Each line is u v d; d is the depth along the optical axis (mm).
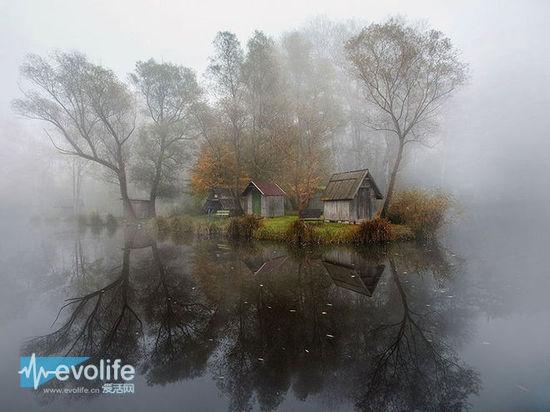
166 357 7398
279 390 6199
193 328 8812
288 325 8859
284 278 13234
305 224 21438
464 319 9133
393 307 10039
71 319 9633
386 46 23797
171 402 5848
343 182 25094
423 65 23406
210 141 34469
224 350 7645
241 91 34844
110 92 33000
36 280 13914
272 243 21453
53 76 31547
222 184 35125
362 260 16328
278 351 7551
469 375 6484
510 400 5695
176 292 11789
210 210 36875
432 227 21922
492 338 8008
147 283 13062
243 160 34719
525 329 8477
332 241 20188
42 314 10055
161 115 37062
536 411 5391
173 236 26812
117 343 8094
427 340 7953
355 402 5809
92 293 12047
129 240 25188
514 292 11375
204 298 11070
